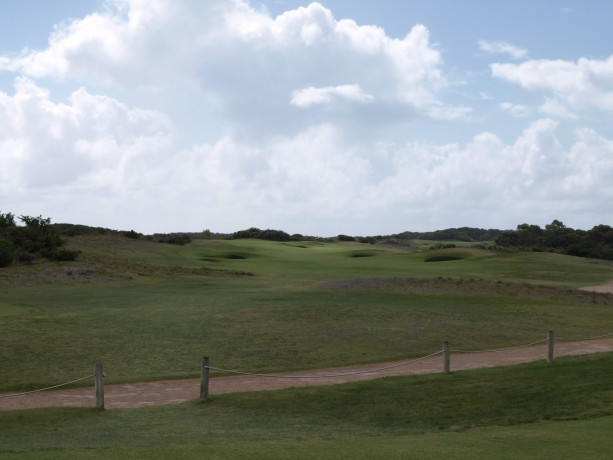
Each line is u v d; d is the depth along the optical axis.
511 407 13.24
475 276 53.75
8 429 12.50
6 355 20.86
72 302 33.88
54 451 9.54
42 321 27.28
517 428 11.50
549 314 31.20
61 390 16.91
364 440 10.49
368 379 17.58
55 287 41.19
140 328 25.81
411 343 23.42
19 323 26.67
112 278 46.28
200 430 12.09
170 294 37.66
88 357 20.86
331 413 13.67
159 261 62.62
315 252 88.00
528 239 135.50
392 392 15.28
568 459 9.01
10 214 60.12
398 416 13.13
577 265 62.09
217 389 16.89
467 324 27.47
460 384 15.75
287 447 9.88
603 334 26.55
